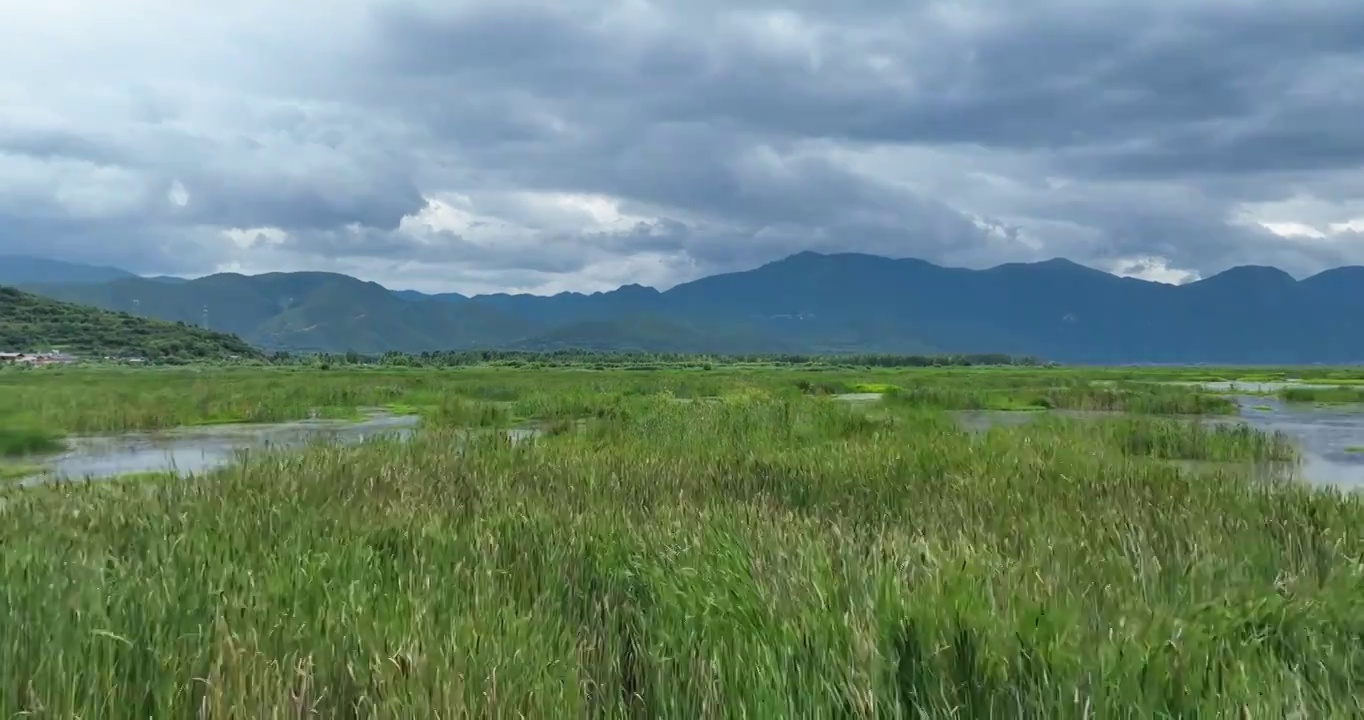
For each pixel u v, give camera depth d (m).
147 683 4.49
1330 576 6.31
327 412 29.97
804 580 5.76
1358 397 39.69
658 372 75.75
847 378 60.59
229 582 5.98
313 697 4.46
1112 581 5.95
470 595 5.92
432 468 12.02
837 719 4.37
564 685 4.68
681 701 4.73
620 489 10.54
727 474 11.55
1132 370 108.38
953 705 4.41
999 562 6.12
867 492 10.12
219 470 12.15
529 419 26.53
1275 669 4.77
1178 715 4.29
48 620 5.21
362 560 6.48
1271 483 11.66
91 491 10.88
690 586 5.96
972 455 13.08
